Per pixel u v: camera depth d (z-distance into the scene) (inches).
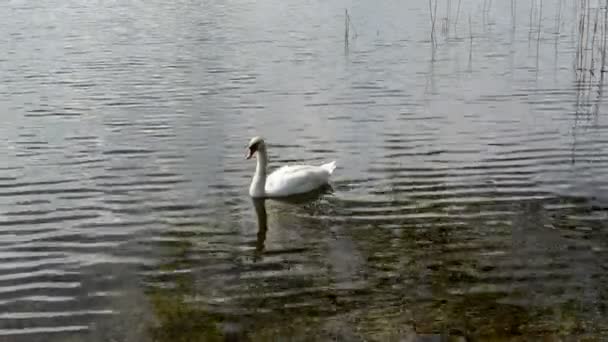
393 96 784.9
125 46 1068.5
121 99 769.6
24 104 748.0
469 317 356.8
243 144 624.4
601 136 641.0
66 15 1374.3
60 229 454.9
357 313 361.1
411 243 437.1
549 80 853.8
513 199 502.0
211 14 1390.3
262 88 819.4
